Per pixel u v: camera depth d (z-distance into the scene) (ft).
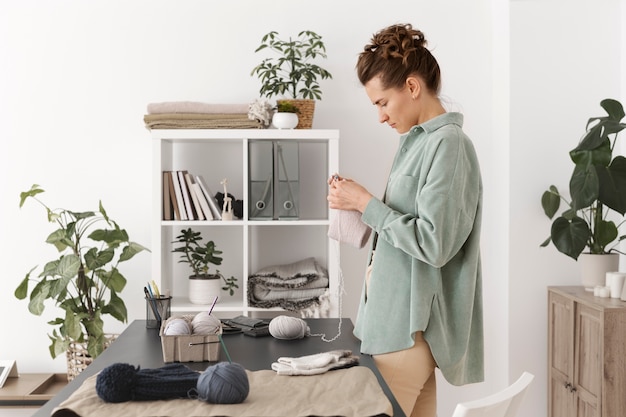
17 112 11.77
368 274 7.16
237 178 11.85
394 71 6.70
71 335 10.46
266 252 11.97
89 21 11.78
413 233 6.26
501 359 11.84
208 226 11.93
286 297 10.88
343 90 11.91
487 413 4.60
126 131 11.82
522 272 11.53
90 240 11.78
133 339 7.40
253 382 5.64
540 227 11.55
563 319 10.80
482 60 12.07
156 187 10.69
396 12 11.99
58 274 10.36
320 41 11.46
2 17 11.75
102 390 5.09
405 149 6.97
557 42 11.54
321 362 5.98
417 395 6.66
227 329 7.65
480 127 12.10
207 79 11.86
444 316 6.66
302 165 11.97
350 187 6.79
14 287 11.82
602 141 9.90
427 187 6.32
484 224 12.18
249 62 11.86
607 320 9.46
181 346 6.39
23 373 11.81
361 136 11.94
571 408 10.50
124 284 10.96
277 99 11.85
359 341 7.27
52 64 11.78
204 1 11.86
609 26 11.57
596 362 9.73
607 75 11.60
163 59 11.83
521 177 11.53
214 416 4.82
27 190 11.80
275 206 10.89
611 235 10.64
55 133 11.79
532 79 11.51
